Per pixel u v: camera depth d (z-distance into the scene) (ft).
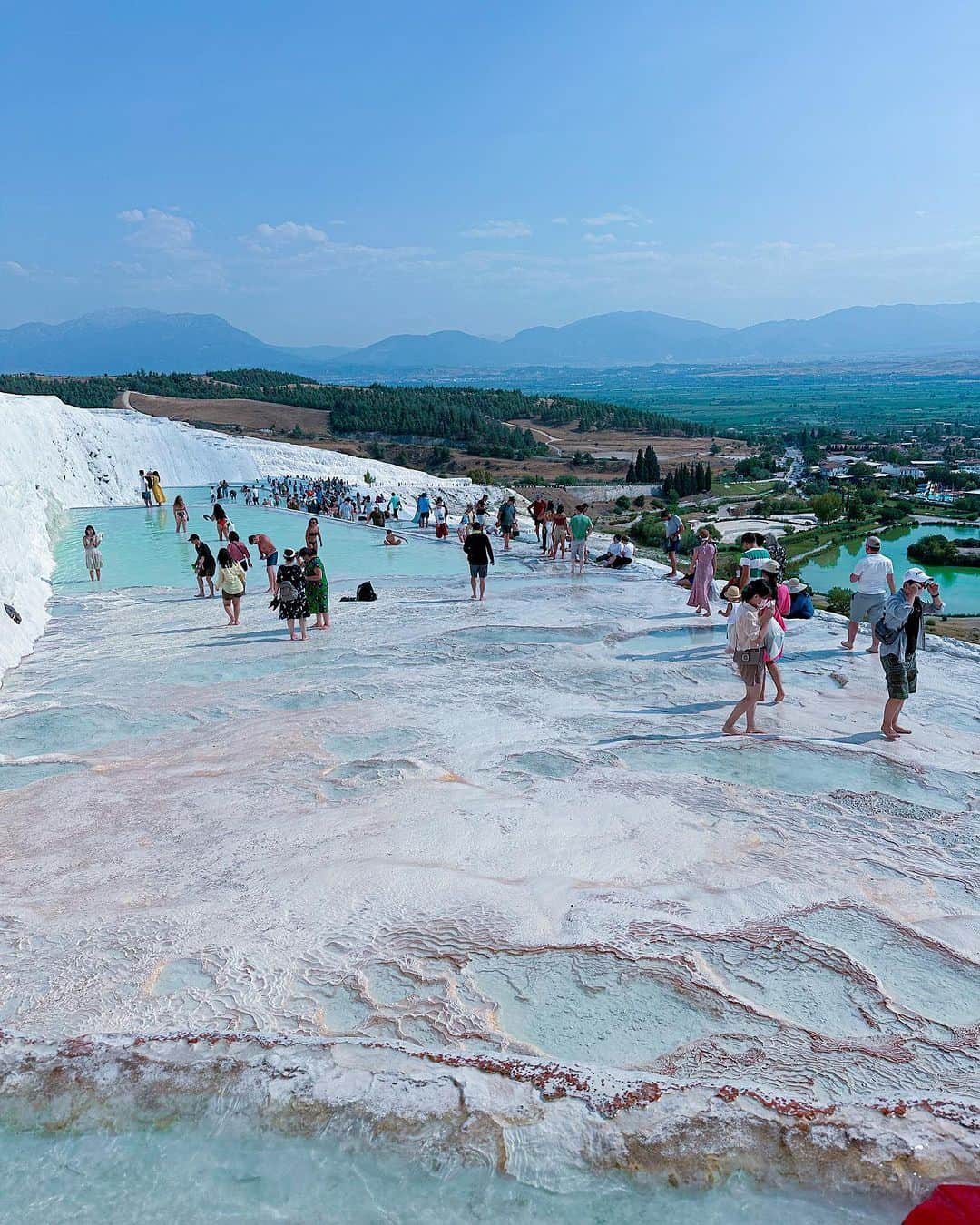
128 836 23.16
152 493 142.51
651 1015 14.52
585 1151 10.44
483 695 35.99
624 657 42.09
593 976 15.70
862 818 23.49
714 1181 10.05
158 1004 14.90
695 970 15.85
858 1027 14.26
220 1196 10.13
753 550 46.32
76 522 121.49
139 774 28.04
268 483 183.11
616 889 19.31
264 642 47.78
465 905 18.54
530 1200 9.91
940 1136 10.50
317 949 16.79
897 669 29.01
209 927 17.79
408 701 35.29
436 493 214.07
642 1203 9.85
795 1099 11.18
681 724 31.60
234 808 24.84
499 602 57.82
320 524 113.39
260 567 82.74
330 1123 10.93
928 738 29.94
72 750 30.94
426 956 16.48
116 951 16.85
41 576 68.74
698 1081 12.01
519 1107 11.04
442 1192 10.04
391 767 27.73
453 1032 14.03
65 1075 11.83
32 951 16.96
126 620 57.11
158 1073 11.80
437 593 62.49
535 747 29.50
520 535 97.35
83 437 162.71
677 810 23.94
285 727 32.32
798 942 16.92
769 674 36.68
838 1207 9.71
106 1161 10.64
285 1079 11.63
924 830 22.81
